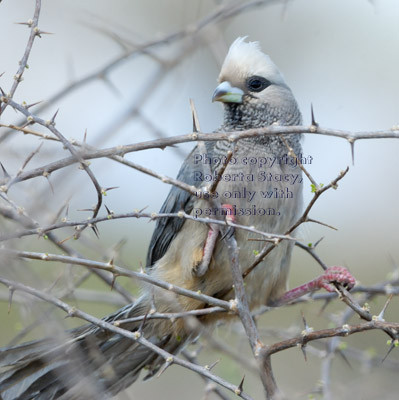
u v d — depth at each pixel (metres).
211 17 9.80
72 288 8.86
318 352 9.58
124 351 9.83
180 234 10.32
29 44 7.26
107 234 17.00
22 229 7.16
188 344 10.58
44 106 9.37
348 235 18.83
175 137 7.18
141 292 9.88
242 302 7.81
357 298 9.66
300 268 17.59
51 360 8.41
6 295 8.52
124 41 9.72
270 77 10.88
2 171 7.96
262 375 7.53
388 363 9.70
